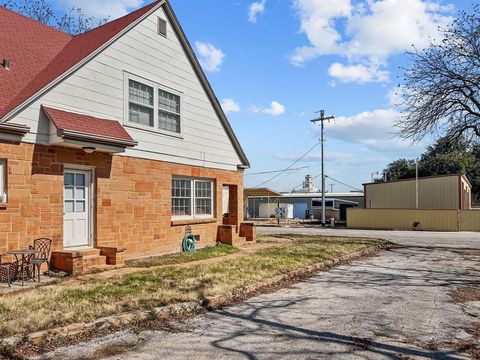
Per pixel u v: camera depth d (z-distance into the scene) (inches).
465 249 733.9
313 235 979.3
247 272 406.0
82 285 332.2
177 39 565.9
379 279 417.4
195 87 600.1
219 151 652.1
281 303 311.6
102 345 217.2
